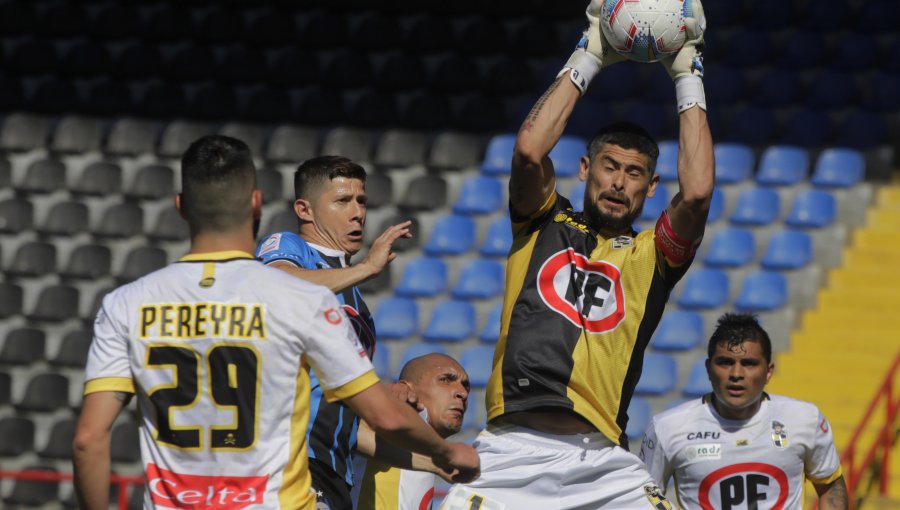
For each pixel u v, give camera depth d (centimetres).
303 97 5469
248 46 5856
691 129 1342
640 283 1348
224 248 1116
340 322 1104
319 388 1459
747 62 5356
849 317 3841
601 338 1342
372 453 1515
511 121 5262
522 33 5638
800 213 4341
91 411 1078
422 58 5609
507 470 1375
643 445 2031
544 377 1341
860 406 3450
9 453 4094
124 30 5969
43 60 5816
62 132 5153
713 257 4231
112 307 1101
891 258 4078
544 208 1405
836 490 1981
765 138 4953
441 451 1191
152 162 5059
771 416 1939
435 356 1636
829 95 5116
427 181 4722
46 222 4822
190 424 1072
